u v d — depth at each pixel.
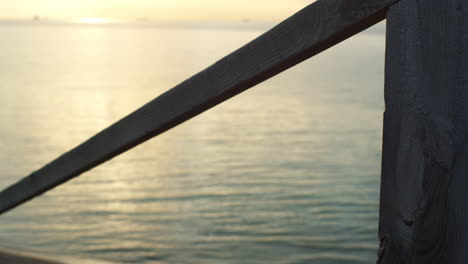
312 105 60.09
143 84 86.81
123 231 20.66
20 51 166.50
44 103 61.47
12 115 52.19
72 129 45.78
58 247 19.00
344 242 18.44
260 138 41.59
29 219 22.41
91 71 107.81
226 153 36.34
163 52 190.00
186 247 18.59
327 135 41.97
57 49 186.88
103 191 26.89
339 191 25.78
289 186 27.17
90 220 22.25
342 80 92.25
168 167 32.44
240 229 20.41
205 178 29.50
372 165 31.56
